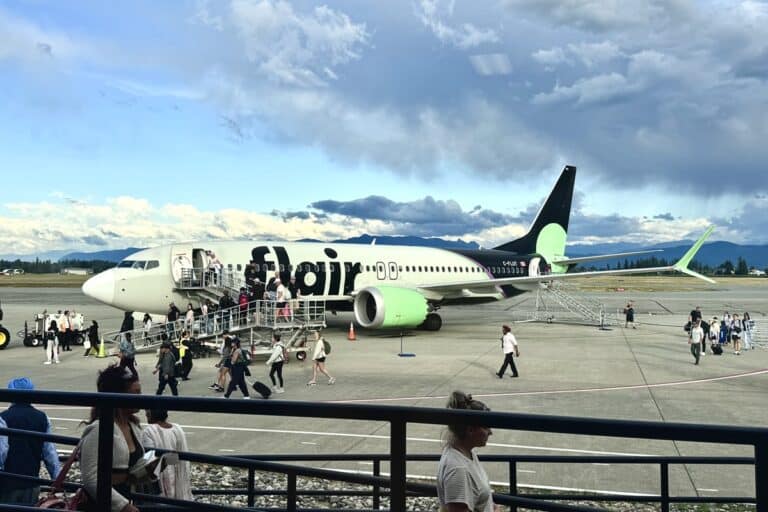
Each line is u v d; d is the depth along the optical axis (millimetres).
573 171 48688
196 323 28375
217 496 10078
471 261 41781
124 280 30312
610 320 48125
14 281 157375
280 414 3137
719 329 30188
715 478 11086
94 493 4152
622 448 13070
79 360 26969
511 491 7039
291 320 27797
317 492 7484
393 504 3021
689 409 16609
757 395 18625
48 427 6801
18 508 3916
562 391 19250
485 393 18891
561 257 48375
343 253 36344
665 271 31609
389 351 28938
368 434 14125
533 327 42438
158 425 6371
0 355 28766
